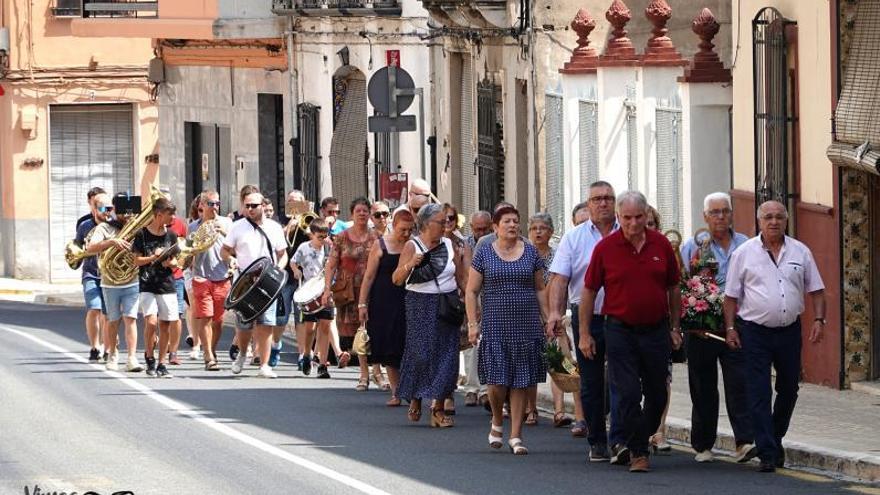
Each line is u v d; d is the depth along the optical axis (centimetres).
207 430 4531
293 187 10081
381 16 9088
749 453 3900
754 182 5522
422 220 4675
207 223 6112
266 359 5944
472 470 3841
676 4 7306
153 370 5997
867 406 4672
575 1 7325
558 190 7238
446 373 4619
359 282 5631
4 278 11975
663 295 3781
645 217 3766
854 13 4912
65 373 6019
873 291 4972
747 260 3828
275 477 3750
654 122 6300
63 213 12081
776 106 5334
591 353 3841
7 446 4222
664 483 3625
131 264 5972
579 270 4072
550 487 3588
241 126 10525
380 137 9225
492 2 7619
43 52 11931
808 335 5184
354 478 3731
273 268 5850
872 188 4953
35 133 11950
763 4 5456
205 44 10819
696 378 3931
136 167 12181
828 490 3525
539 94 7350
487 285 4144
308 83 9862
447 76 8619
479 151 8206
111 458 4031
